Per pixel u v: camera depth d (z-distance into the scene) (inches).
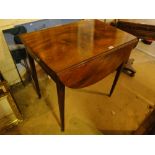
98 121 61.5
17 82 74.7
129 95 73.7
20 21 57.9
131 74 84.6
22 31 60.2
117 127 59.7
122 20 70.3
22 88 74.4
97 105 68.1
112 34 52.3
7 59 64.1
